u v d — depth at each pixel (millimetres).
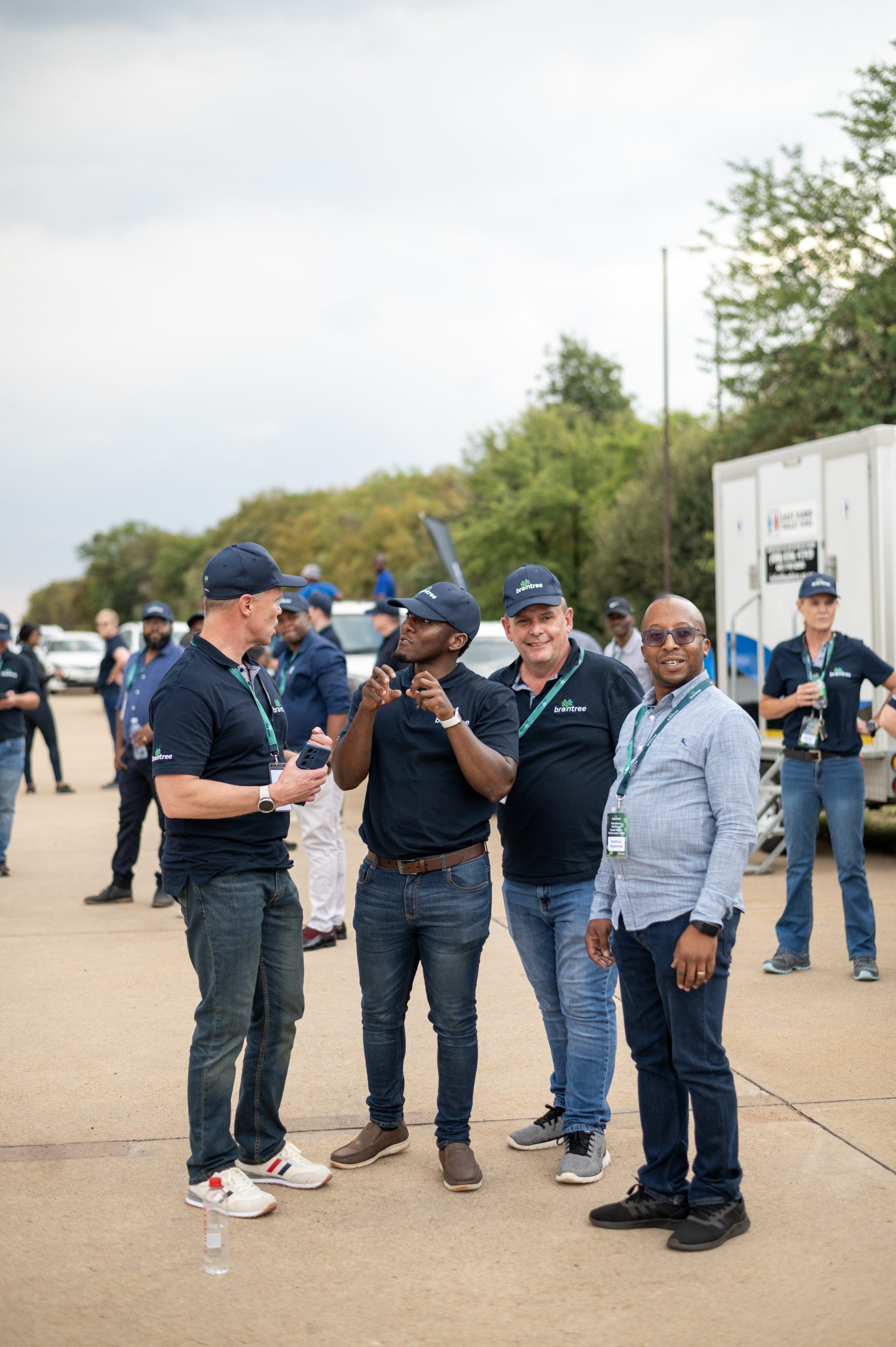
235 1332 2988
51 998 5906
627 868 3527
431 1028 5547
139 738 8016
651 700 3662
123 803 8219
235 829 3689
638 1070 3602
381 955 3973
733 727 3430
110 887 8258
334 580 59781
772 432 18281
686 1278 3236
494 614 32781
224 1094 3697
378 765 3951
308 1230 3562
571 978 4004
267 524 88750
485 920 3908
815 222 17156
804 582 6363
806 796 6230
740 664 10172
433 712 3750
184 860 3684
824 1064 4836
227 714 3693
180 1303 3135
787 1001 5711
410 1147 4215
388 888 3928
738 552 10156
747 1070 4781
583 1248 3428
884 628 8562
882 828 10867
